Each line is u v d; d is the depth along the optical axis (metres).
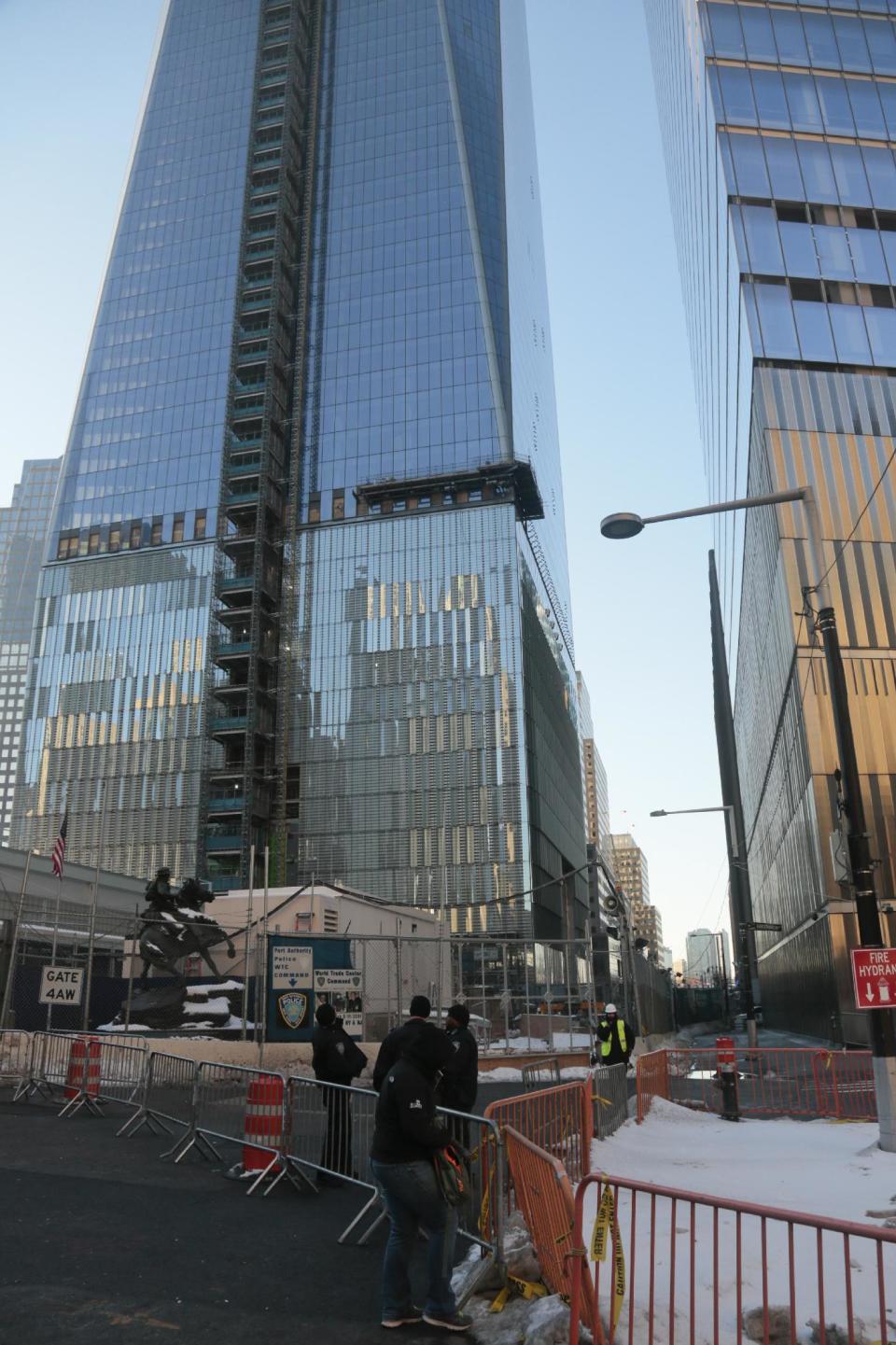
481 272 98.62
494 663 85.12
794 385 46.44
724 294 54.84
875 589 42.75
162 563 93.50
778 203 50.06
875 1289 5.78
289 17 113.62
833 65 53.38
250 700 86.25
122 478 97.81
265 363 98.25
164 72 114.81
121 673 91.12
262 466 93.88
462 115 106.69
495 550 88.69
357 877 81.88
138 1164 10.07
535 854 82.50
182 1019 24.91
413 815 82.50
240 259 102.69
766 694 57.31
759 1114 16.64
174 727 87.88
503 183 106.94
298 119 110.88
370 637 88.75
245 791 83.81
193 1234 7.31
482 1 117.44
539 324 121.25
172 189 108.44
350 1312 5.71
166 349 101.31
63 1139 11.51
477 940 25.41
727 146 51.28
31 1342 5.02
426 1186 5.54
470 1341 5.32
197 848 83.38
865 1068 21.75
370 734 85.75
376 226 103.19
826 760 40.44
